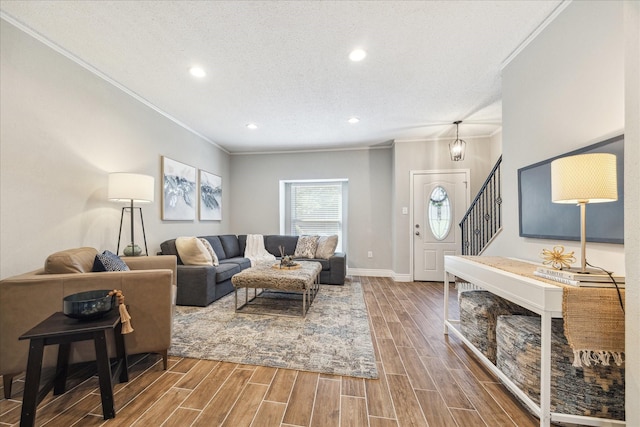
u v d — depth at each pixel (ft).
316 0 5.54
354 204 16.96
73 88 7.57
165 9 5.78
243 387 5.36
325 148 17.10
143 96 9.99
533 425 4.39
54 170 7.11
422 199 15.25
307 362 6.27
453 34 6.60
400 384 5.48
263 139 15.31
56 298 5.23
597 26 5.01
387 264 16.56
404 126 13.20
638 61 3.24
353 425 4.38
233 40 6.82
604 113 4.89
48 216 6.98
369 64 7.91
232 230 18.07
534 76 6.61
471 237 12.17
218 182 16.37
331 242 15.17
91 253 6.73
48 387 4.63
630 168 3.35
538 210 6.31
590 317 3.92
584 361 3.93
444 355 6.66
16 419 4.49
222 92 9.66
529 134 6.79
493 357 6.09
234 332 7.94
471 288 10.57
